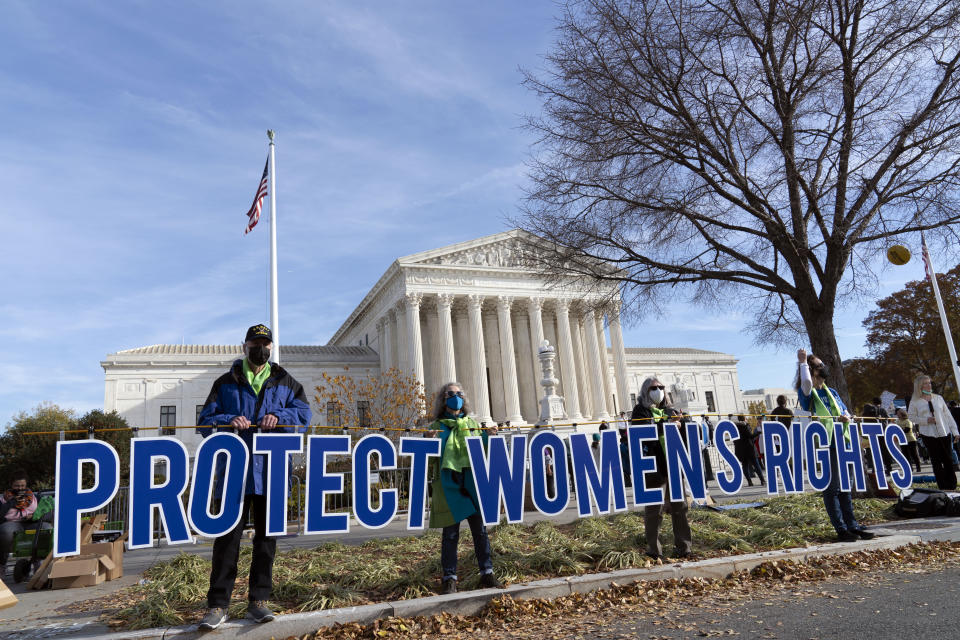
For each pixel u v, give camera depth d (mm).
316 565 7910
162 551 12625
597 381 55906
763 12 11438
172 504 5836
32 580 8719
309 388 58969
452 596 5824
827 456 8141
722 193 12430
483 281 55375
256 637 5227
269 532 5668
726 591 6172
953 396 44594
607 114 12203
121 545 9602
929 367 43469
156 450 5875
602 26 12250
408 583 6551
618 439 7820
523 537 9648
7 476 38312
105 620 6004
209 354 59219
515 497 6891
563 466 7461
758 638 4508
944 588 5598
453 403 6770
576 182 12797
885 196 11641
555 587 6133
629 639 4730
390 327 58344
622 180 12789
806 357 8758
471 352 53656
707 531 8789
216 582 5406
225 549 5516
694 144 12297
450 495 6402
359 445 6707
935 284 22969
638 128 12227
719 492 15727
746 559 6926
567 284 14156
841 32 11586
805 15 11094
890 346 45531
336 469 16875
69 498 5637
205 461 5770
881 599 5375
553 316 61906
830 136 12070
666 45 11836
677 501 7500
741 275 12992
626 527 9766
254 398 6020
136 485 5781
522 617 5609
